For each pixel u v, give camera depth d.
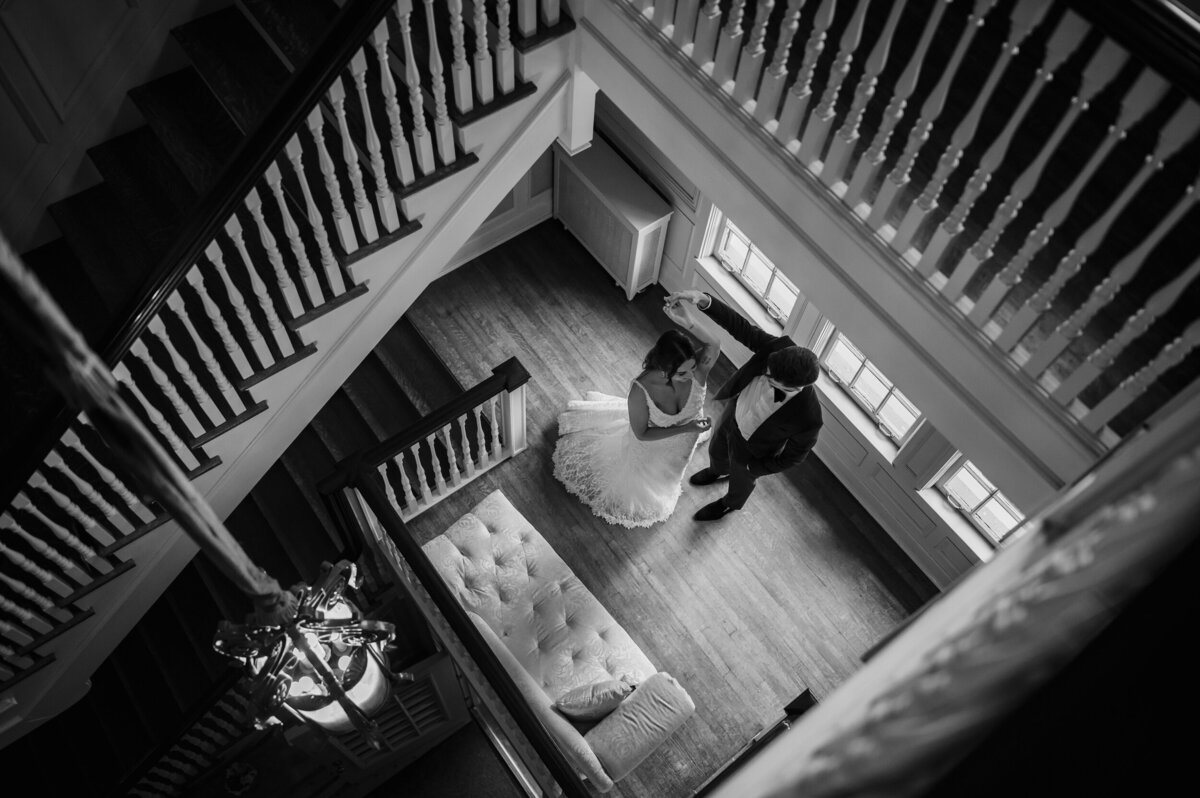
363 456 4.83
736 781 0.66
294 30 4.33
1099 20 2.24
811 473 6.07
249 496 5.56
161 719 5.79
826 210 3.41
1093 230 2.63
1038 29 3.67
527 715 4.29
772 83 3.32
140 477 1.04
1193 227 3.25
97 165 4.73
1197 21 2.16
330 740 5.54
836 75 3.03
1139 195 3.33
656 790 5.04
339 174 4.31
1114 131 2.45
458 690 5.79
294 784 6.23
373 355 6.01
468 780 6.36
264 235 3.81
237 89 4.44
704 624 5.55
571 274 6.79
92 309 4.76
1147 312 2.60
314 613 2.26
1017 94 3.60
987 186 3.38
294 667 2.26
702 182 4.00
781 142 3.45
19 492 3.74
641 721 4.75
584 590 5.48
